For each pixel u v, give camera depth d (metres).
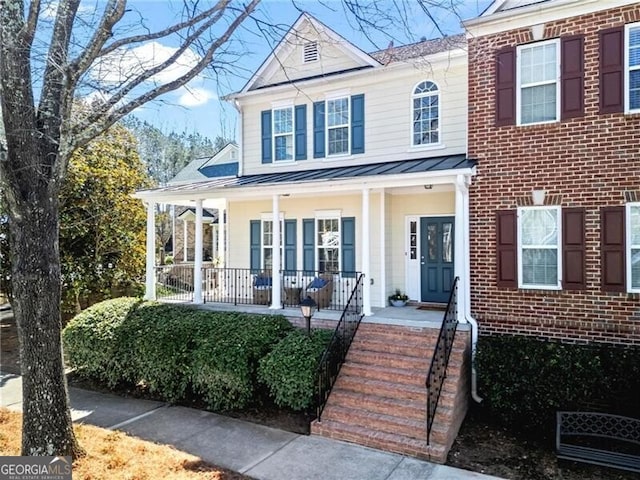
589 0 8.26
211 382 8.69
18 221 5.93
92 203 15.09
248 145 14.75
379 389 7.89
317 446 7.04
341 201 12.84
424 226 12.16
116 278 15.67
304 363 8.04
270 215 14.12
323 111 13.30
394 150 12.20
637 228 8.02
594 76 8.32
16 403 9.16
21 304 6.05
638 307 7.92
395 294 12.25
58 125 6.16
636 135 7.96
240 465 6.36
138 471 5.95
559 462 6.49
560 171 8.59
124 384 10.46
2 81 5.67
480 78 9.40
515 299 8.94
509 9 9.44
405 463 6.47
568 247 8.49
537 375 7.29
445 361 7.80
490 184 9.25
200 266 12.77
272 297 11.55
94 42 5.95
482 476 6.09
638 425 6.36
